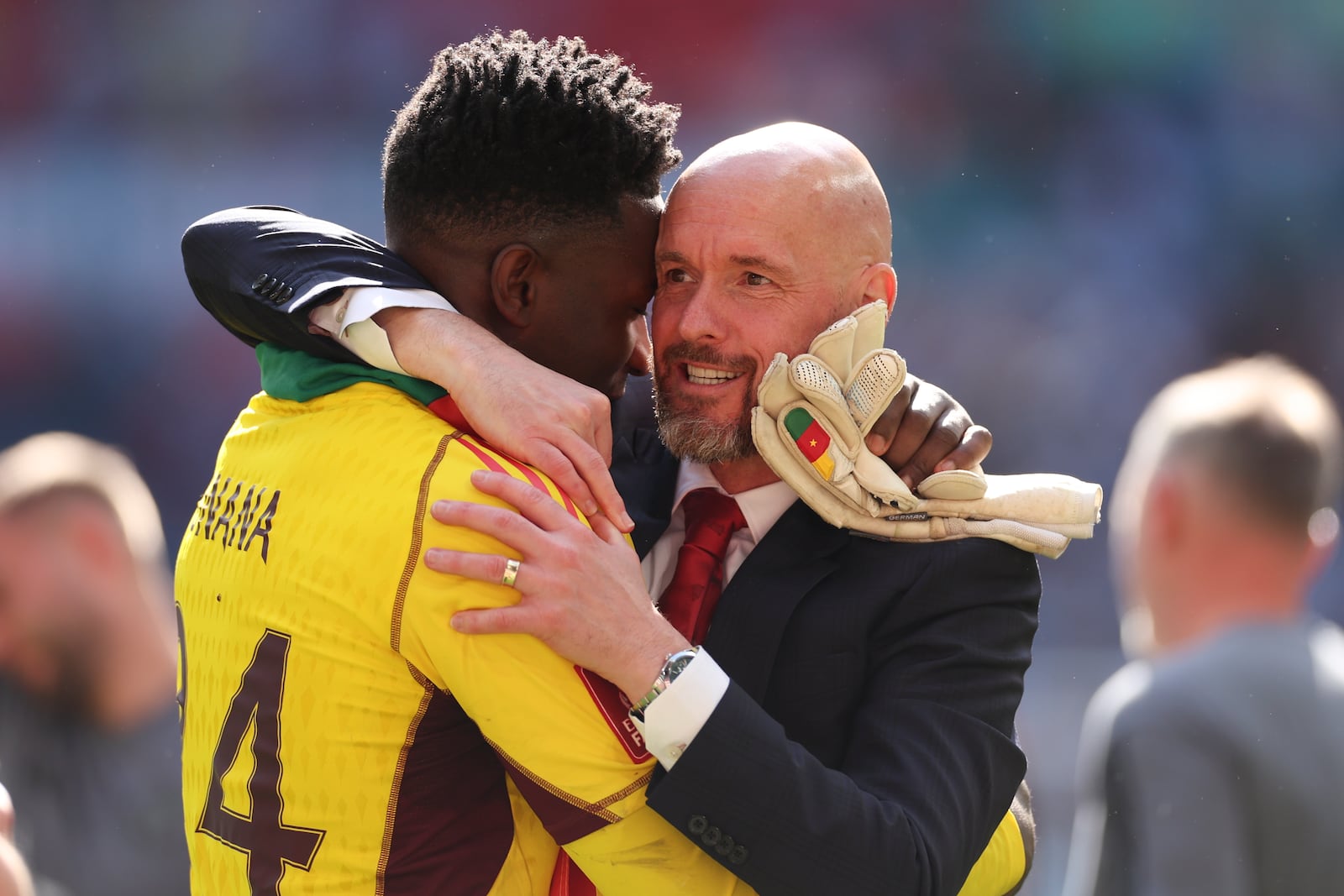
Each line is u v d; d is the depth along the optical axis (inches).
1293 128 1615.4
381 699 207.0
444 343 213.9
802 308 241.3
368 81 1658.5
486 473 202.5
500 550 201.5
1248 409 354.6
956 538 243.9
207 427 1540.4
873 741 228.4
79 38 1654.8
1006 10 1635.1
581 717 203.2
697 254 239.6
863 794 212.4
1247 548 343.9
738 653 237.3
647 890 208.4
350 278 218.5
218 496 233.5
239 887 219.1
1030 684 879.1
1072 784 834.8
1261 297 1571.1
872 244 249.0
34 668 379.9
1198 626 345.1
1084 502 254.2
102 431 1536.7
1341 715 323.0
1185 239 1599.4
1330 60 1615.4
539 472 209.6
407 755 208.4
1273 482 344.8
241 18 1651.1
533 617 196.2
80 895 369.1
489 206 225.3
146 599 394.9
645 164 236.1
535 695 201.3
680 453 248.1
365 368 221.5
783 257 238.2
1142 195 1611.7
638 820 205.8
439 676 204.8
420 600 201.3
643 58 1662.2
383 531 205.0
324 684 208.7
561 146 225.5
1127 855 331.3
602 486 207.6
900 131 1648.6
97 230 1612.9
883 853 207.5
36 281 1589.6
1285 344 1563.7
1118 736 334.3
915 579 240.7
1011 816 270.2
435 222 228.2
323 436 217.8
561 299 231.9
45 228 1614.2
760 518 253.6
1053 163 1627.7
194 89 1657.2
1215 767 317.1
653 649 202.8
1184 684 327.6
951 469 243.9
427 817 209.9
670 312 244.7
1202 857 312.8
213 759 224.2
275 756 212.7
